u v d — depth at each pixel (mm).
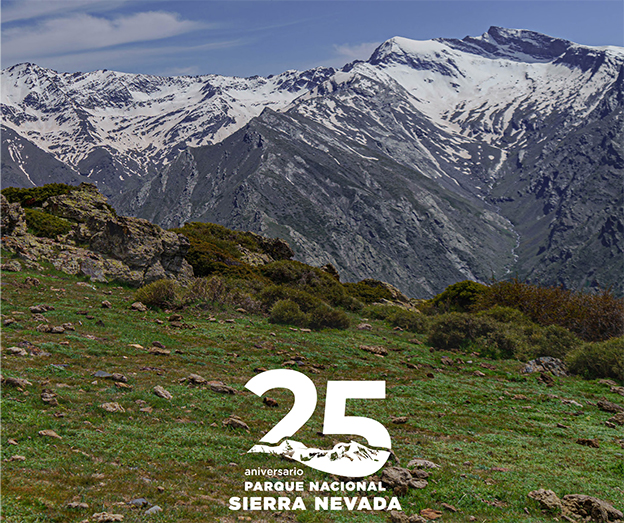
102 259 38188
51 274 35000
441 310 54906
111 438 12648
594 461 16156
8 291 28312
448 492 12492
